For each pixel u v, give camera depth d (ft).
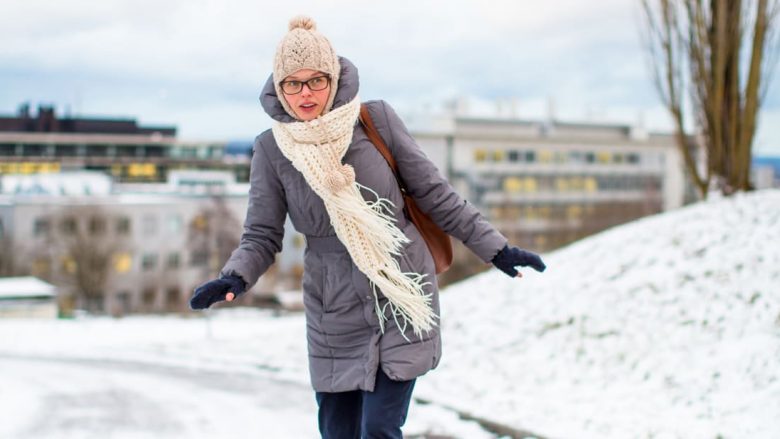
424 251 10.16
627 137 363.56
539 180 341.21
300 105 9.54
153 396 30.68
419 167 10.02
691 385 19.72
